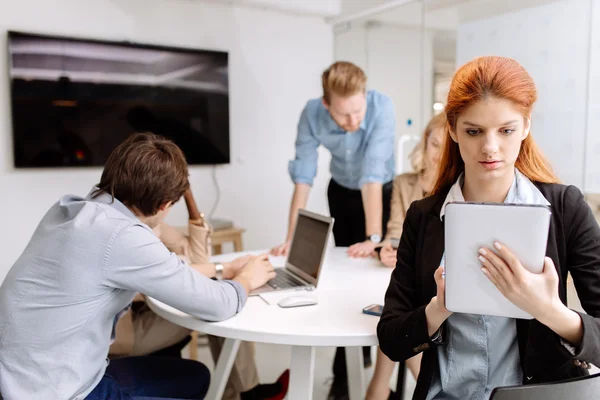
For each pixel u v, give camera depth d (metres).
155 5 3.58
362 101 2.26
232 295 1.45
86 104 3.35
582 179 2.63
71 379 1.19
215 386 1.68
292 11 4.10
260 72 4.07
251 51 4.01
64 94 3.27
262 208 4.17
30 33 3.13
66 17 3.27
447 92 1.06
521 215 0.83
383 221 2.68
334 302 1.57
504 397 0.86
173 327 2.01
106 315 1.26
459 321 1.15
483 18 3.06
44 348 1.17
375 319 1.40
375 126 2.53
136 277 1.24
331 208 2.93
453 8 3.24
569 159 2.69
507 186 1.06
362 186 2.46
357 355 1.93
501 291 0.86
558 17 2.70
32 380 1.16
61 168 3.34
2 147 3.16
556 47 2.71
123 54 3.44
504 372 1.13
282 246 2.33
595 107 2.56
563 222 1.02
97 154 3.42
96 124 3.40
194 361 1.72
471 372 1.15
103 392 1.28
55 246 1.19
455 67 3.25
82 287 1.18
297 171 2.68
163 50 3.57
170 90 3.63
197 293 1.34
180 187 1.37
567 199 1.03
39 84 3.19
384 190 2.69
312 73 4.33
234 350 1.67
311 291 1.69
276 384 2.18
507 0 2.92
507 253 0.84
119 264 1.21
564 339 0.92
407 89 3.61
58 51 3.22
